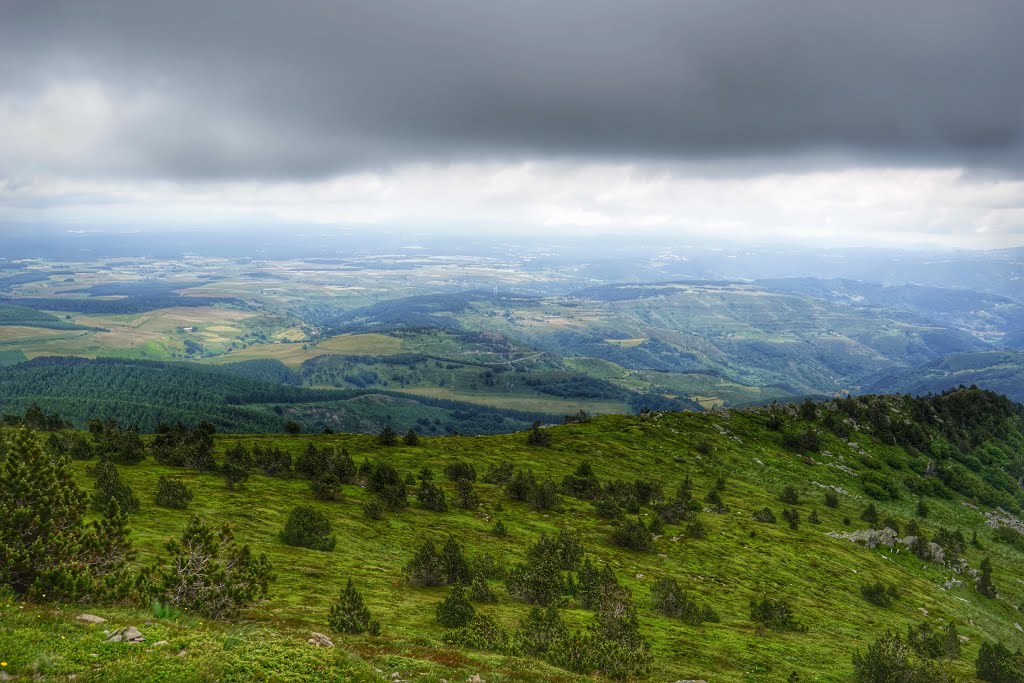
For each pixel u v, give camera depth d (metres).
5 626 21.17
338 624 40.72
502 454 168.25
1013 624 113.50
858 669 62.34
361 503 106.75
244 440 171.75
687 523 123.31
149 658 20.88
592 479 141.62
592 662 41.97
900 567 126.44
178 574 31.95
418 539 91.50
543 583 69.31
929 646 80.06
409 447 170.38
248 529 79.75
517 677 29.86
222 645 23.70
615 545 105.88
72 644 20.66
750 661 62.62
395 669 27.19
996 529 180.12
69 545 28.59
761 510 145.75
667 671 53.00
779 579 104.06
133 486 95.00
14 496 28.00
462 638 45.03
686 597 77.75
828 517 157.12
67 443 118.75
